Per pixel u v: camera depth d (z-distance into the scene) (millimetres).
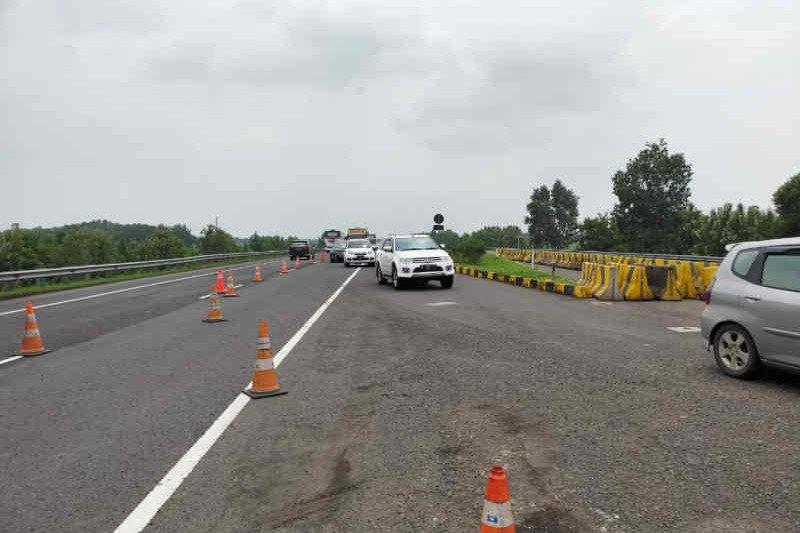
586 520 3156
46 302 15977
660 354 7605
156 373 7008
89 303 15430
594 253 38844
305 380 6480
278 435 4684
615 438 4430
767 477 3666
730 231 66688
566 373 6559
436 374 6609
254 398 5801
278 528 3152
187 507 3443
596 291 14992
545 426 4742
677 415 4980
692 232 71438
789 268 5898
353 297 15945
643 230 76812
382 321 11109
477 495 3498
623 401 5430
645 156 76875
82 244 89438
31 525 3277
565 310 12461
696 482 3615
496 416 5027
